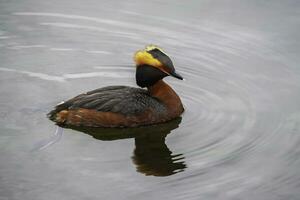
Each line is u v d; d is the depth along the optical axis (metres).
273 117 15.48
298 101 16.17
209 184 12.90
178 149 14.20
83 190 12.59
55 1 21.45
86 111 15.00
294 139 14.55
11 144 14.16
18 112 15.44
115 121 15.02
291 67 17.73
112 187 12.72
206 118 15.52
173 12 20.70
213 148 14.23
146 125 15.26
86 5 21.28
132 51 18.78
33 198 12.30
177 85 17.22
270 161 13.75
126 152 14.05
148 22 20.23
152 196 12.46
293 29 19.34
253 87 16.95
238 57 18.38
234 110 15.88
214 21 20.03
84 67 17.88
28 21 20.19
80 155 13.87
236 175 13.22
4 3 21.16
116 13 20.81
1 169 13.22
